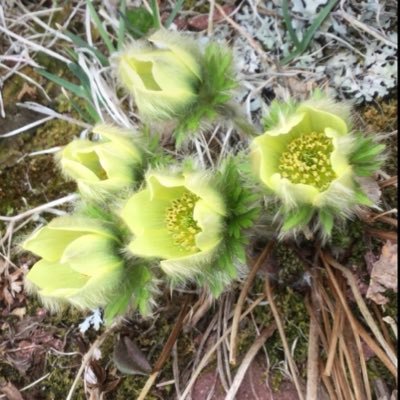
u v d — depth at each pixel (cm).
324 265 27
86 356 28
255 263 26
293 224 22
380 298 26
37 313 30
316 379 24
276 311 26
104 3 32
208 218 22
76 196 30
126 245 23
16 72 32
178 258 22
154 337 28
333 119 22
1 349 30
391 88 28
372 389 26
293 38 29
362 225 27
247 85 30
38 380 29
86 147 24
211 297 27
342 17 29
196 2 32
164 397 28
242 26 31
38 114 32
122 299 24
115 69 29
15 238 30
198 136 28
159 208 24
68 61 32
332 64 29
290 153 24
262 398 27
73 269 23
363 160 23
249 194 23
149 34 30
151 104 24
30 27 33
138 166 25
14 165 32
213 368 27
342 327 25
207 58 25
